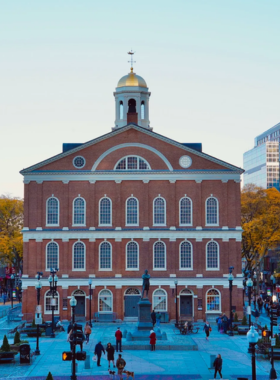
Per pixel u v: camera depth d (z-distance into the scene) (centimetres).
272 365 4691
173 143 8512
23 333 7131
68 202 8456
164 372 5125
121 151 8531
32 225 8456
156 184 8488
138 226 8450
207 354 5916
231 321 7188
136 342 6328
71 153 8519
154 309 8256
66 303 8344
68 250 8394
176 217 8450
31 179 8494
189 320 8212
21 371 5109
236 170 8475
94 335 7144
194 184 8488
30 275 8375
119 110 9744
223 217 8450
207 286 8375
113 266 8394
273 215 10700
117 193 8450
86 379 4838
